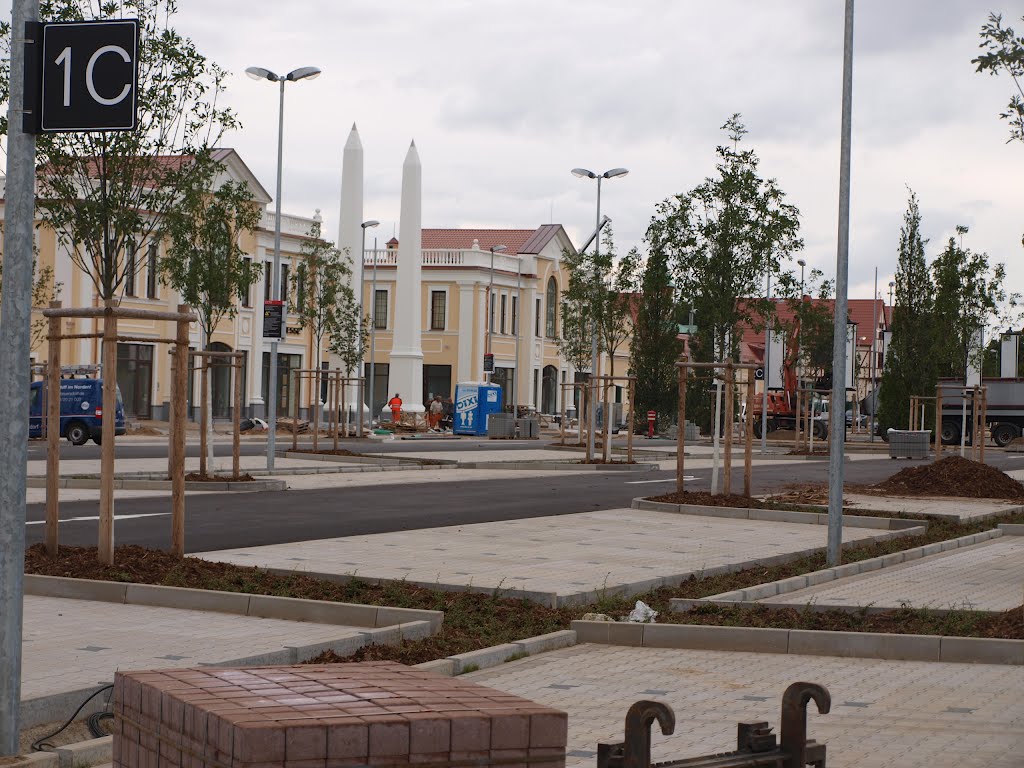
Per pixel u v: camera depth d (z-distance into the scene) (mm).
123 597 12109
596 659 10562
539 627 11562
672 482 32250
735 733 7891
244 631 10531
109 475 13125
